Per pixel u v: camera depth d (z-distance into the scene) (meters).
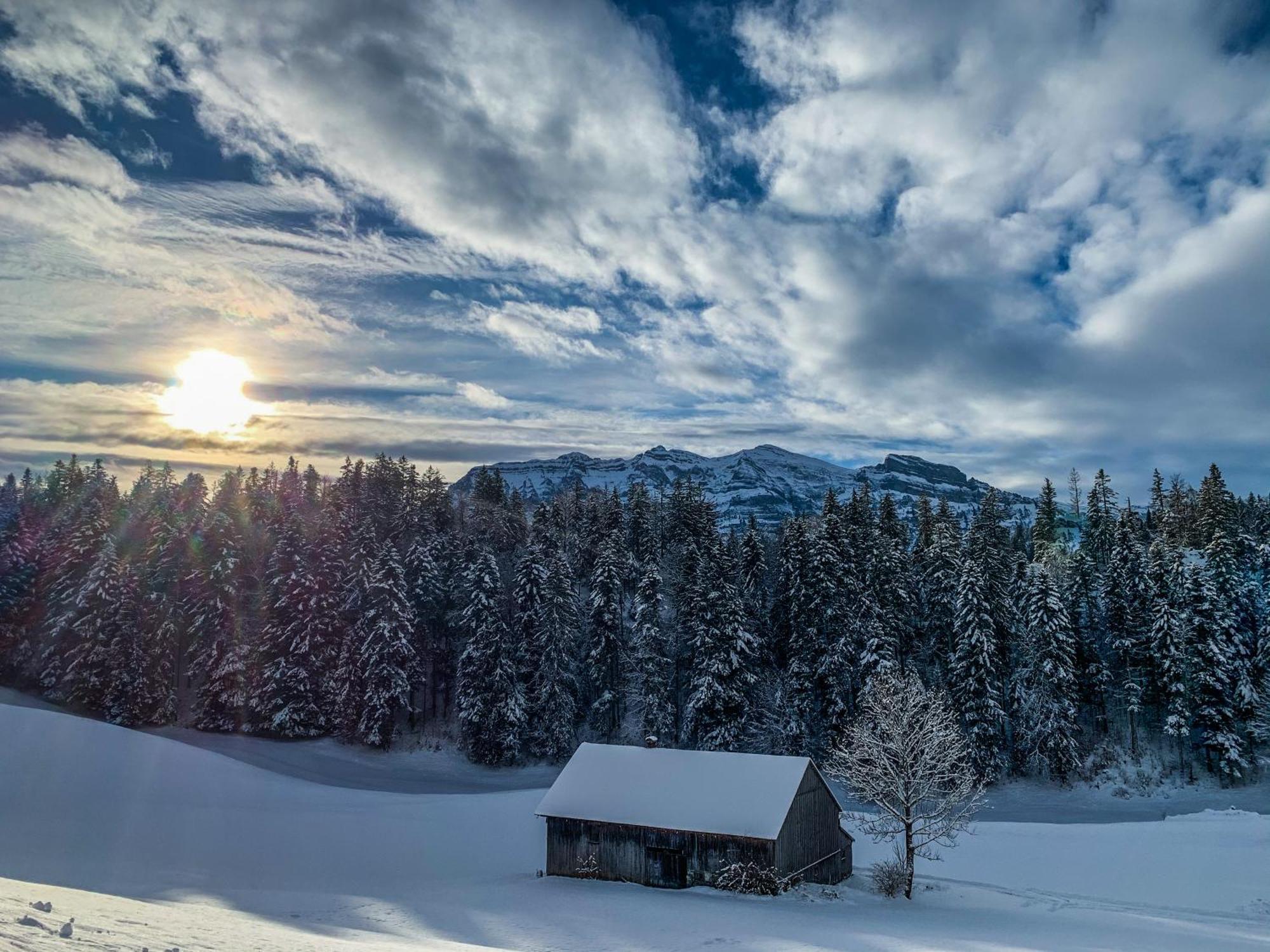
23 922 11.95
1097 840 39.81
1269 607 63.53
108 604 67.12
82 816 39.19
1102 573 76.62
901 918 26.17
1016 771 61.91
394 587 67.56
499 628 65.81
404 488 96.94
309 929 21.84
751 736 61.44
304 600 68.69
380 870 34.75
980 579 62.06
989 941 22.02
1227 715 58.34
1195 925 25.66
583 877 32.47
